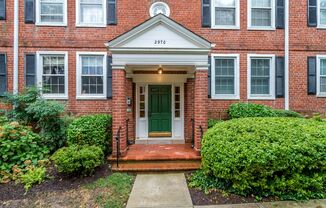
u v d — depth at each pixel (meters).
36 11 8.27
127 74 8.09
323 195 4.50
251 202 4.38
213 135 5.30
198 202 4.42
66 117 7.18
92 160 5.41
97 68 8.46
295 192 4.51
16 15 8.19
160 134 8.52
